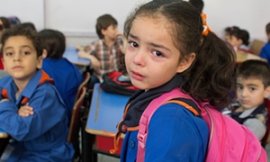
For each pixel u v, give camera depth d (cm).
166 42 59
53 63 210
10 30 139
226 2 457
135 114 71
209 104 73
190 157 58
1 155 142
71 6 432
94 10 438
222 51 71
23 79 139
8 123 129
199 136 61
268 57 379
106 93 195
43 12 418
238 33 412
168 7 61
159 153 56
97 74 325
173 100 64
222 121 69
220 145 65
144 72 61
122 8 442
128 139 74
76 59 319
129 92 190
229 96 75
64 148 151
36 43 141
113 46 339
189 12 63
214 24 464
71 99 216
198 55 69
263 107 145
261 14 468
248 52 403
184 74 68
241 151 67
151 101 67
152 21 59
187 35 61
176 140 56
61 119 146
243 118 141
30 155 142
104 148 160
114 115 162
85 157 166
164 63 60
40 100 135
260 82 143
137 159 67
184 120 59
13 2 407
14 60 135
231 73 74
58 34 215
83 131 169
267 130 143
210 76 70
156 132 59
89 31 444
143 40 60
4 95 143
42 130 136
